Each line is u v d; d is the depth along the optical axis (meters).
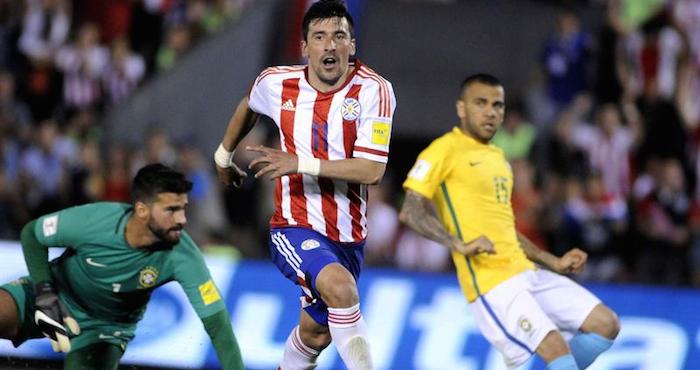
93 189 43.84
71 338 24.14
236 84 50.16
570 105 49.53
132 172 44.22
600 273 43.03
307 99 22.16
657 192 45.09
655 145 48.47
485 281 25.77
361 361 21.45
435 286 35.44
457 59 51.72
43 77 50.44
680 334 36.06
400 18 51.84
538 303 25.94
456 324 35.22
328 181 22.50
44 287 23.16
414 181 25.62
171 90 50.12
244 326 34.91
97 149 45.59
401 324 35.22
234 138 24.12
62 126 48.75
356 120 21.98
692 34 53.72
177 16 53.47
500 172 26.05
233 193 44.66
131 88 51.84
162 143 44.47
